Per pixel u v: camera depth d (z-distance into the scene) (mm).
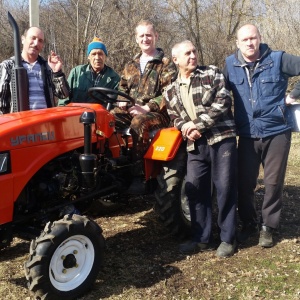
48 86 4840
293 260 4035
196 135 3922
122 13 14828
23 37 4801
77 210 3936
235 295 3457
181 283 3650
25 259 4129
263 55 4055
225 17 19828
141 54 4938
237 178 4281
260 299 3402
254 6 19797
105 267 3930
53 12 14859
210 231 4254
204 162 4109
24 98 4203
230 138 4012
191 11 18625
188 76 4051
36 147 3496
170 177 4359
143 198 5926
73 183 3791
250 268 3891
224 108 3863
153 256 4168
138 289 3555
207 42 19391
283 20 17016
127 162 4527
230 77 4219
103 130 4098
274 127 4148
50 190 3721
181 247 4250
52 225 3340
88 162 3629
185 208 4516
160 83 4750
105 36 13922
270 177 4234
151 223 5043
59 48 14414
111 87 5434
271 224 4312
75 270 3445
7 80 4695
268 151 4215
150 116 4570
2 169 3295
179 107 4078
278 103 4121
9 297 3469
